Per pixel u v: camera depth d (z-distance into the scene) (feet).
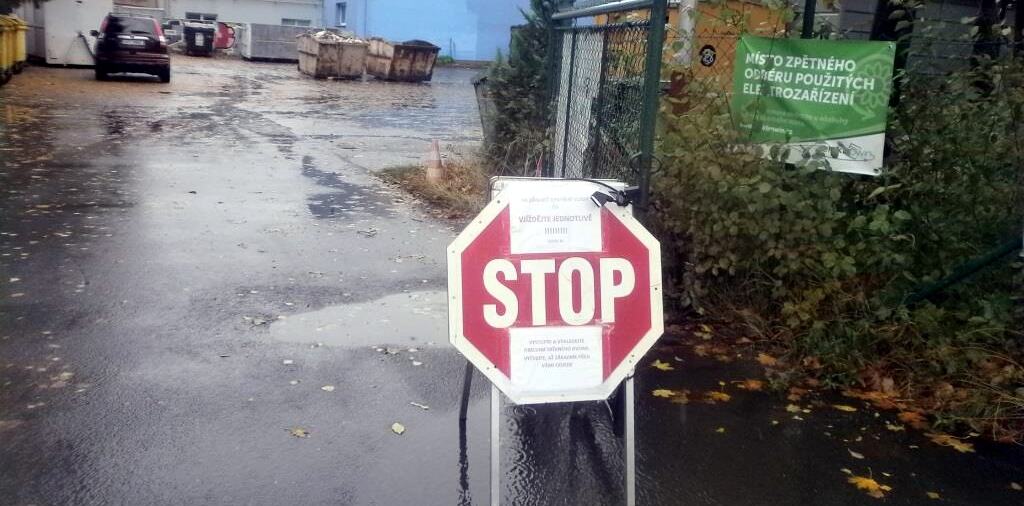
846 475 13.98
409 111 69.36
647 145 16.69
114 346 17.81
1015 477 14.10
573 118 25.14
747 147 18.37
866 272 18.39
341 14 135.54
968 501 13.37
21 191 31.68
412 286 22.53
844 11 26.96
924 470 14.21
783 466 14.20
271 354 17.78
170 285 21.74
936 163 18.10
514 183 12.27
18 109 55.06
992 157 17.69
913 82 18.60
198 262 23.80
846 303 18.15
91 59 87.66
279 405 15.55
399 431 14.79
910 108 18.40
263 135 50.67
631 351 12.36
